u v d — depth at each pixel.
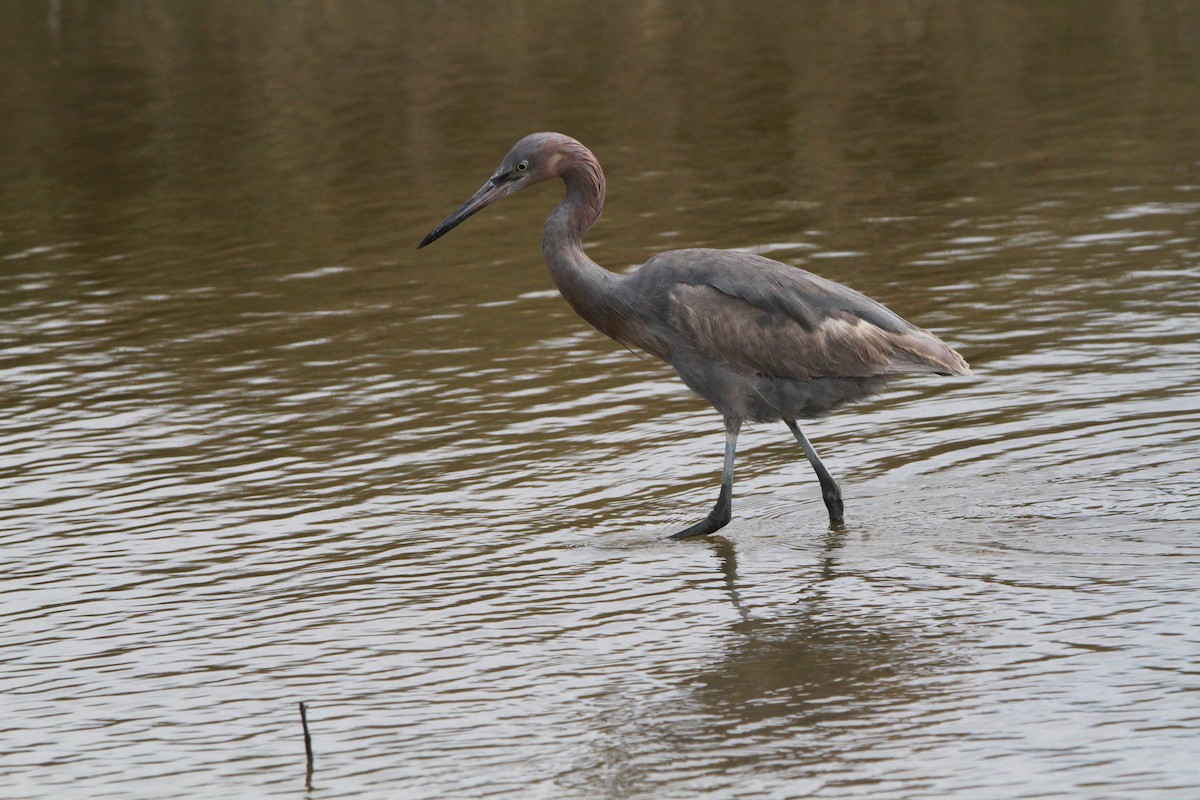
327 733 8.88
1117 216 19.75
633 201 21.91
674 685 9.22
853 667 9.30
